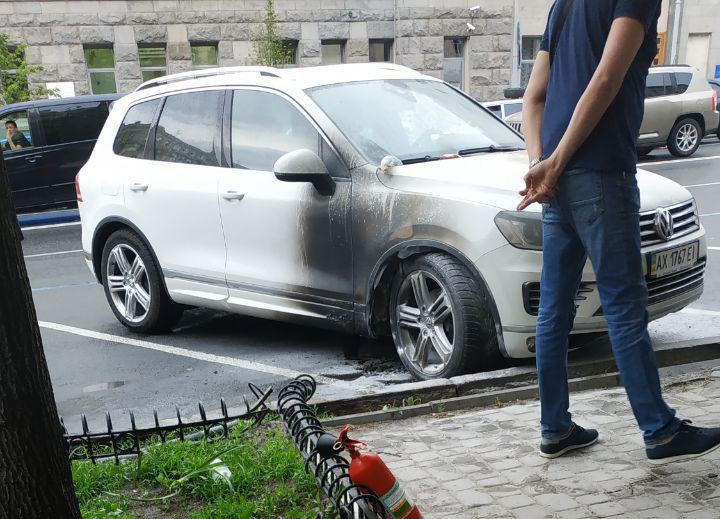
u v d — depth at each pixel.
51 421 2.42
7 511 2.32
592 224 3.07
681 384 4.29
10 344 2.29
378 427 4.14
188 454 3.61
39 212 15.88
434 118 5.69
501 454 3.56
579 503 3.00
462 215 4.61
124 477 3.55
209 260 6.06
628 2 2.89
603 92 2.91
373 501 2.24
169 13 23.69
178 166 6.29
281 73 5.94
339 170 5.22
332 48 25.83
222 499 3.28
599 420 3.84
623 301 3.10
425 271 4.82
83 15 23.00
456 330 4.65
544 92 3.35
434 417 4.26
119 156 6.83
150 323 6.71
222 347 6.25
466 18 26.14
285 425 3.11
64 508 2.45
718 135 20.97
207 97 6.20
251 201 5.65
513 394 4.42
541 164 3.08
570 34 3.11
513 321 4.49
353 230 5.10
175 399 5.11
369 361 5.61
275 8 24.47
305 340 6.27
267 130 5.72
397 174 4.98
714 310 6.45
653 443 3.15
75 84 23.27
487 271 4.52
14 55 20.44
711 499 2.92
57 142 15.54
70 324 7.43
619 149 3.03
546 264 3.33
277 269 5.60
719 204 11.73
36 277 10.06
